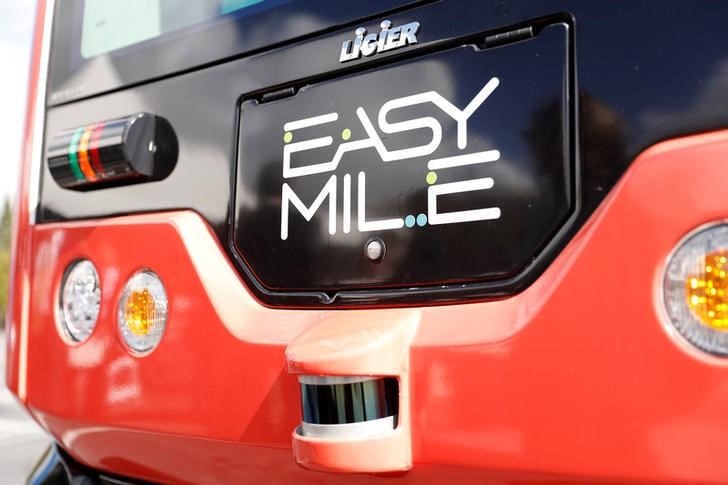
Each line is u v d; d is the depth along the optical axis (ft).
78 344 4.67
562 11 3.25
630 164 3.03
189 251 4.24
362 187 3.76
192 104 4.54
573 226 3.16
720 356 2.67
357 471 3.18
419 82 3.63
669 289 2.78
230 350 3.92
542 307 3.01
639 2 3.05
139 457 4.50
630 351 2.81
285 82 4.14
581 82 3.17
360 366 3.20
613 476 2.81
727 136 2.78
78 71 5.26
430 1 3.65
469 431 3.11
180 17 4.71
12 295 5.32
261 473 3.92
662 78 2.98
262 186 4.16
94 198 4.92
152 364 4.24
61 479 5.11
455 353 3.17
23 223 5.33
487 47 3.45
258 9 4.32
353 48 3.88
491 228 3.35
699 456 2.66
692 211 2.76
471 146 3.44
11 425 23.22
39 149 5.39
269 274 4.06
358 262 3.74
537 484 3.01
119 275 4.51
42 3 5.71
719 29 2.88
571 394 2.91
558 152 3.21
